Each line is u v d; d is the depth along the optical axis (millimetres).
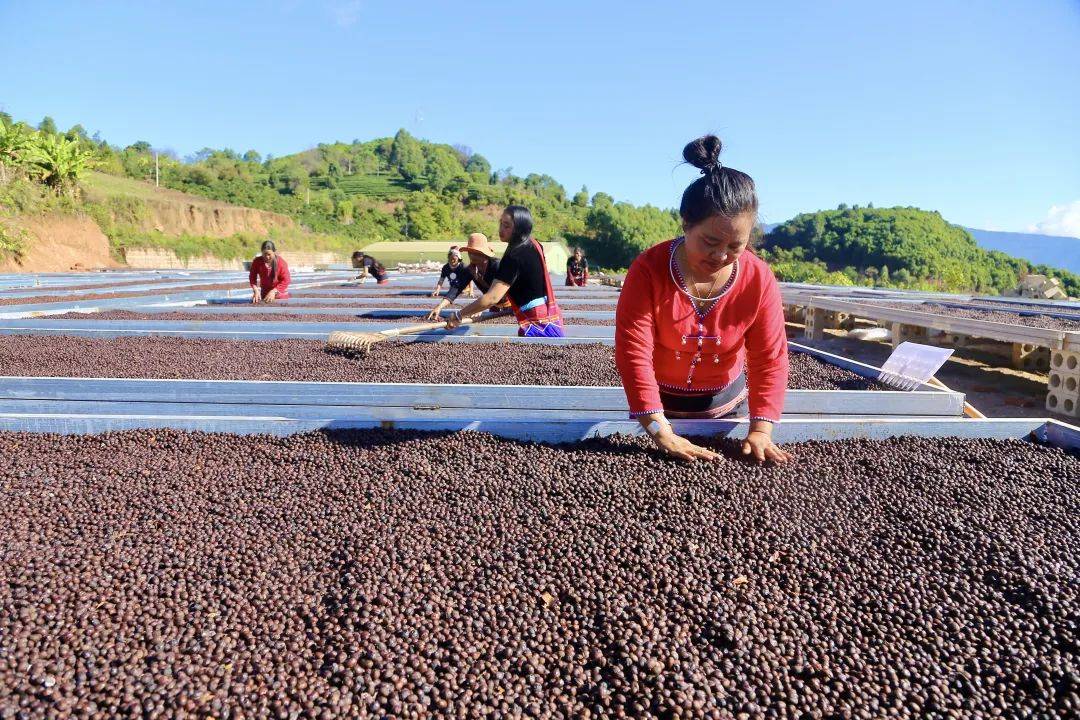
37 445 3025
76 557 2061
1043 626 1814
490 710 1488
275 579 1999
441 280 11422
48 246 26297
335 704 1482
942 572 2080
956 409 3809
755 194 2156
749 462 2791
